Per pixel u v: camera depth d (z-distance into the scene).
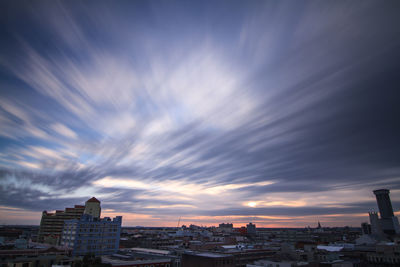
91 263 108.00
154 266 119.25
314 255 152.75
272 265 123.62
